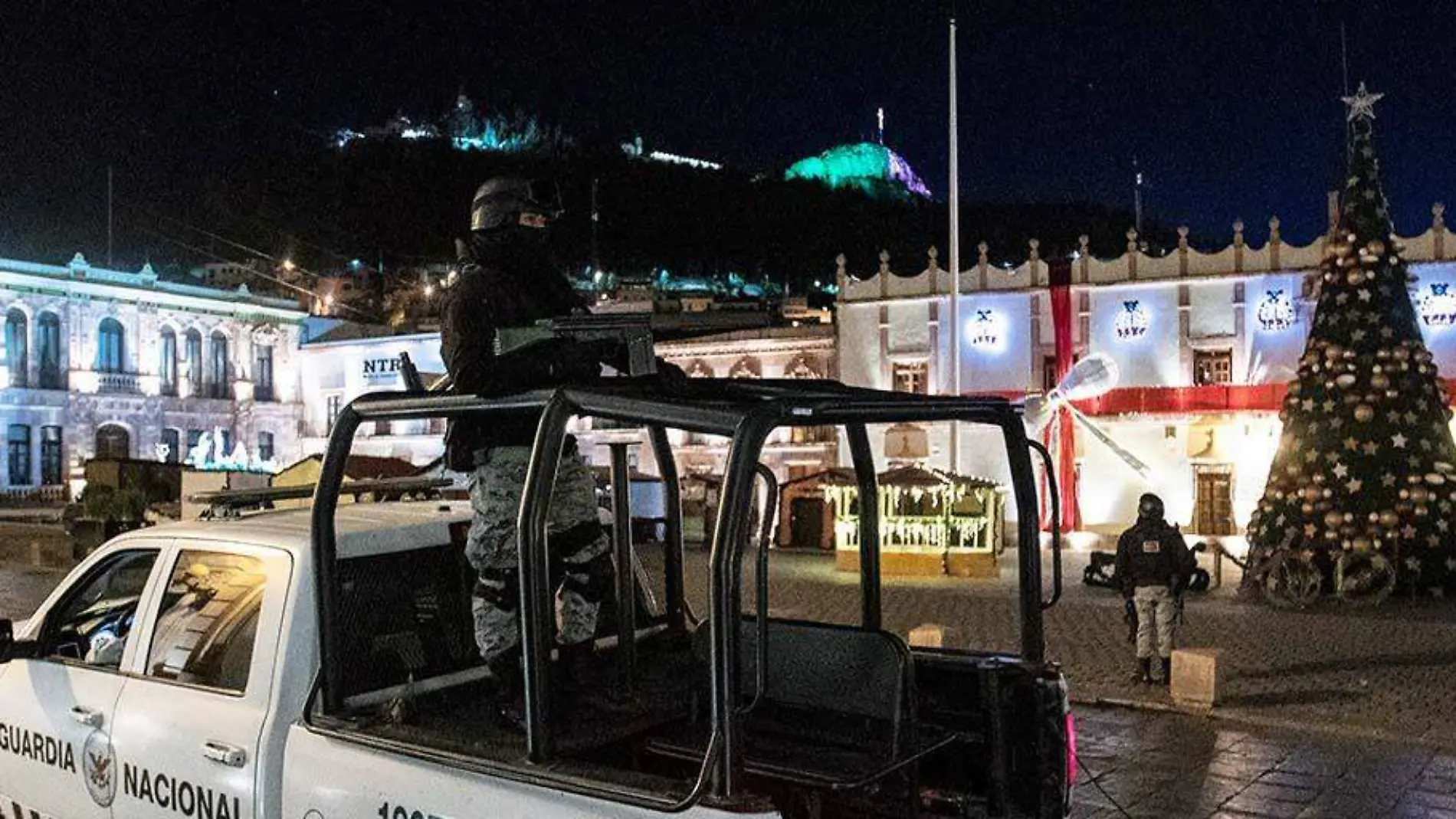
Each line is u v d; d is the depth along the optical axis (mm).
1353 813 7461
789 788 3598
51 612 5145
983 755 3914
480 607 3762
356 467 22891
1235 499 30891
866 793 3629
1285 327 30734
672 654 4883
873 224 179875
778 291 138875
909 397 3570
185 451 54812
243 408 56219
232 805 3941
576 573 3906
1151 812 7453
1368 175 19000
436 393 3760
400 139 178000
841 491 23203
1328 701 10633
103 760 4469
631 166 182250
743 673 4168
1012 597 19016
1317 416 18578
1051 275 33156
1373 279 18656
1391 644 13922
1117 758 8781
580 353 3543
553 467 3232
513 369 3465
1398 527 17969
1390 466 18094
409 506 5016
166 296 53938
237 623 4320
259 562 4277
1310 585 17719
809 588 20328
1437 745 9086
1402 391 18344
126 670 4621
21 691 4980
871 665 3875
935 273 34750
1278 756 8828
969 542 22281
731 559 2818
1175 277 31812
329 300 71375
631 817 2938
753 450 2889
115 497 25172
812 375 36906
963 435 32594
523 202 3857
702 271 164750
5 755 5027
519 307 3748
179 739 4160
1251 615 16719
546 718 3219
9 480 48906
